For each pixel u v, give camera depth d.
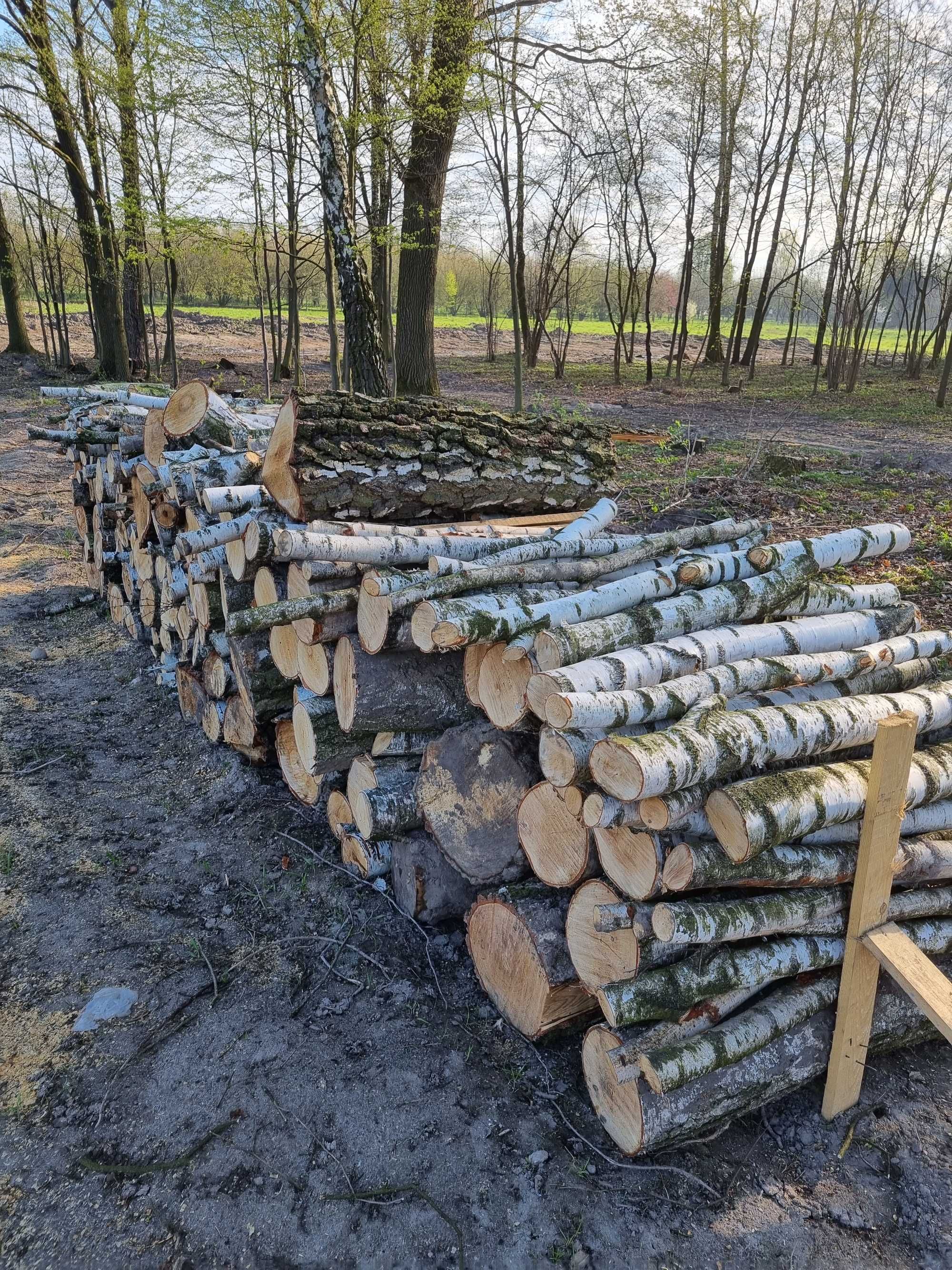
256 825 4.19
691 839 2.36
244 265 21.44
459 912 3.43
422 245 13.96
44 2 13.28
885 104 21.61
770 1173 2.46
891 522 8.03
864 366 28.69
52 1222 2.34
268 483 3.91
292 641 3.74
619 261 24.08
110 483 6.14
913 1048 2.91
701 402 19.80
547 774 2.55
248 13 9.61
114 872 3.83
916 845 2.64
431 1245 2.28
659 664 2.71
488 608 2.97
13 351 23.50
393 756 3.53
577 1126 2.60
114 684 5.89
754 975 2.43
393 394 12.91
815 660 2.95
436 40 10.34
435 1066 2.80
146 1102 2.70
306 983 3.19
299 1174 2.47
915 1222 2.32
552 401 17.86
